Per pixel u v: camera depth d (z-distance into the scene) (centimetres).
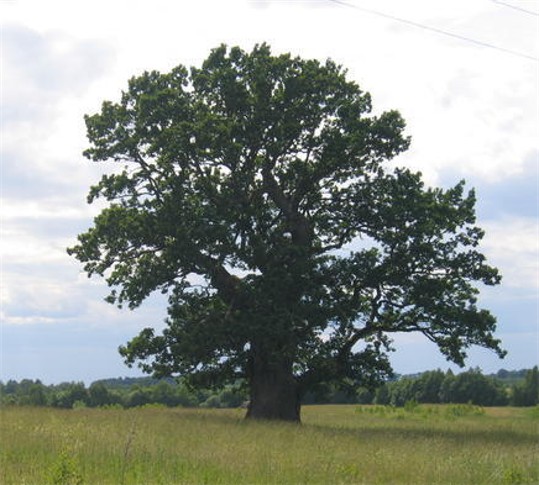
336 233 3450
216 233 3009
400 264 3188
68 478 1119
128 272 3291
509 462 1576
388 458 1553
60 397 8825
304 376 3250
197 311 3212
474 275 3244
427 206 3219
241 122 3269
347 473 1329
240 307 3173
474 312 3189
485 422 3934
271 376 3203
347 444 1889
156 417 2583
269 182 3334
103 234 3209
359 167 3431
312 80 3297
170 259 3133
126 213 3225
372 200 3344
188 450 1527
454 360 3238
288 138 3272
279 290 3005
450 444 2036
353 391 3306
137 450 1458
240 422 2598
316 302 3019
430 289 3172
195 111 3278
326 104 3341
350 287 3234
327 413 5288
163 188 3206
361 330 3238
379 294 3266
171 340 3162
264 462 1382
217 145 3120
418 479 1327
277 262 3120
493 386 9756
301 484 1216
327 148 3250
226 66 3403
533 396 9381
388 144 3369
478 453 1752
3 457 1330
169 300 3197
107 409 3319
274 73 3331
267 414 3158
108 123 3350
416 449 1820
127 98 3406
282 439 1931
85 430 1809
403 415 4669
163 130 3195
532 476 1430
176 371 3147
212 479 1212
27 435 1653
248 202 3238
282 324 2911
